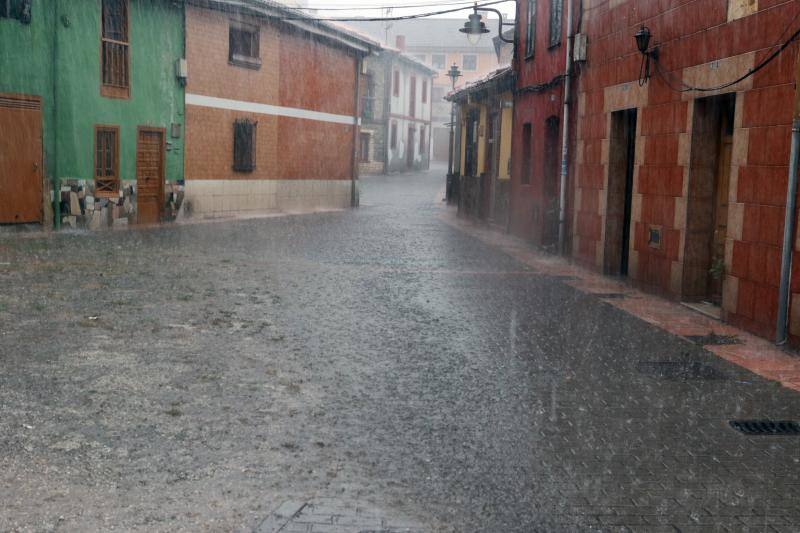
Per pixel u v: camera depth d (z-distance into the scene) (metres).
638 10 11.54
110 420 5.23
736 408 5.83
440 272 12.83
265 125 24.47
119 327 7.98
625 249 12.64
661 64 10.77
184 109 20.88
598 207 13.02
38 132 16.47
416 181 47.47
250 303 9.55
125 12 18.61
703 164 9.96
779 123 7.90
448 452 4.83
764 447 5.02
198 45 21.20
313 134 27.27
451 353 7.37
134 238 16.28
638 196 11.50
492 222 21.98
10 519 3.77
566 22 14.97
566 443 5.02
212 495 4.12
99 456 4.60
